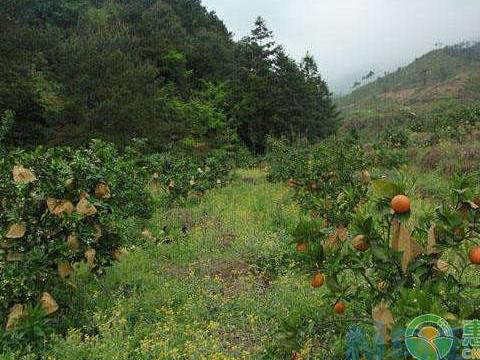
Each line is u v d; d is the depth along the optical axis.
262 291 5.96
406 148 20.31
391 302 3.38
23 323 4.70
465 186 3.28
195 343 4.60
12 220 5.11
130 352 4.56
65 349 4.49
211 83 42.94
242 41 49.78
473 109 23.30
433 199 11.08
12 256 5.02
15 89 27.22
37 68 33.44
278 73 46.00
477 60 139.25
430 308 2.77
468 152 15.07
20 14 46.78
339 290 3.51
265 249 7.34
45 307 4.94
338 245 3.51
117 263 6.98
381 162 15.84
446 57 148.88
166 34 47.22
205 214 10.70
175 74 44.03
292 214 9.95
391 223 3.24
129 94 29.20
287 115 45.00
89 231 5.45
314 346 4.22
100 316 5.21
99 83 29.19
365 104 127.06
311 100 48.81
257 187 14.44
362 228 3.32
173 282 6.27
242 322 5.12
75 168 5.50
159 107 31.86
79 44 34.81
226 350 4.52
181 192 12.16
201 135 37.81
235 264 6.99
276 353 4.43
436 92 107.69
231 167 16.98
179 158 14.90
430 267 3.28
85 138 25.38
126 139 25.80
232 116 43.44
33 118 28.30
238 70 47.28
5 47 29.75
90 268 5.87
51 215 5.26
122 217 8.13
